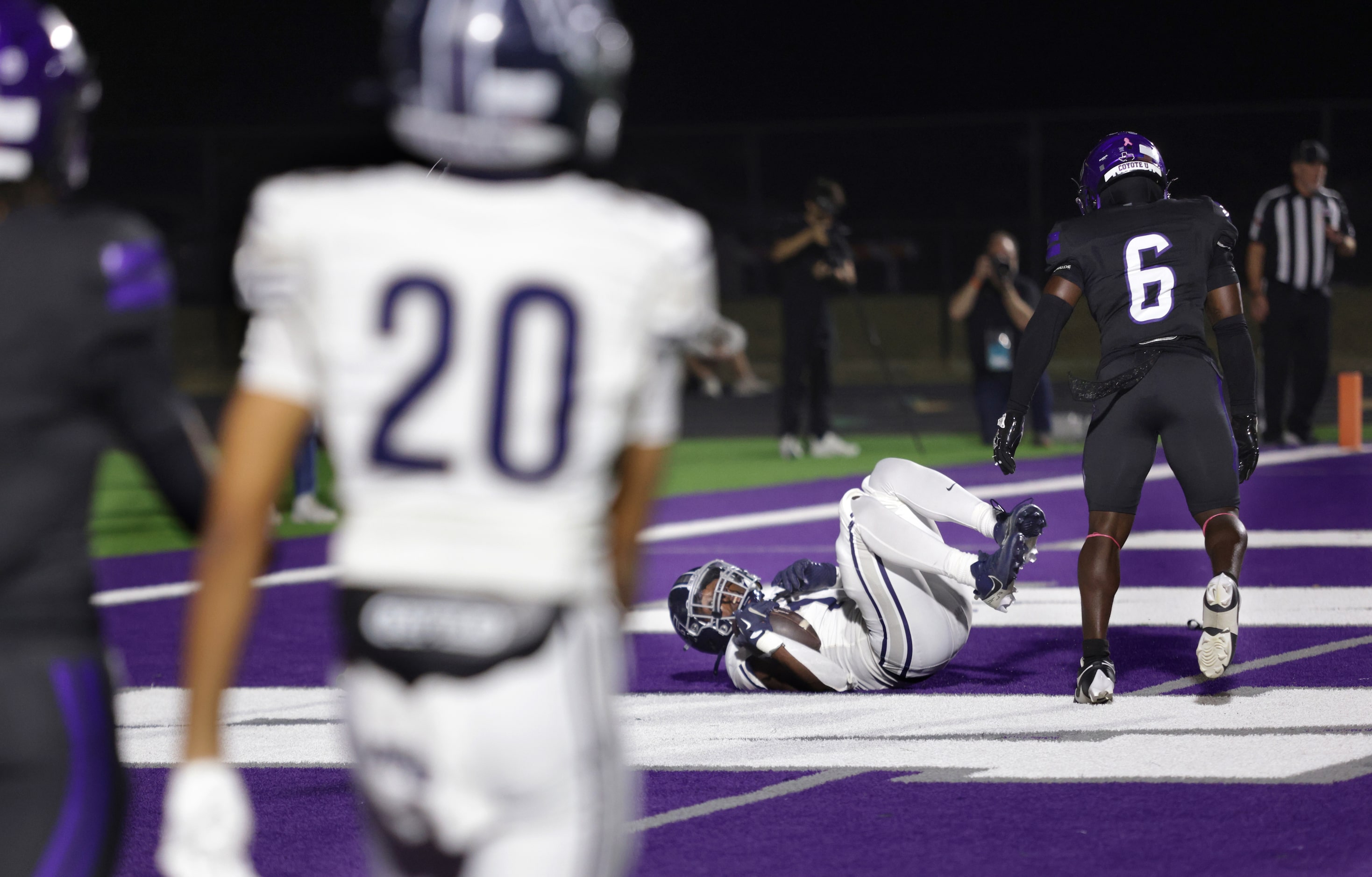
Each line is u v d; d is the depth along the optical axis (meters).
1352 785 10.73
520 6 4.70
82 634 5.36
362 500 4.75
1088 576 13.51
